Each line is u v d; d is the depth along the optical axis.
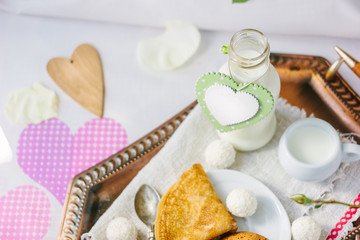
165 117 0.64
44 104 0.64
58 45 0.67
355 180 0.57
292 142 0.55
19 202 0.61
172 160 0.59
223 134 0.57
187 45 0.65
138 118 0.64
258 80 0.49
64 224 0.59
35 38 0.67
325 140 0.55
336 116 0.59
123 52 0.66
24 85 0.65
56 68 0.65
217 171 0.57
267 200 0.56
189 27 0.65
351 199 0.57
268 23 0.63
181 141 0.60
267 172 0.58
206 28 0.65
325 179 0.57
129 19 0.66
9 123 0.64
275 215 0.56
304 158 0.55
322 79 0.61
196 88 0.51
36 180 0.62
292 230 0.54
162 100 0.64
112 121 0.64
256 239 0.53
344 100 0.60
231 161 0.57
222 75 0.49
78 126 0.64
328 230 0.56
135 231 0.56
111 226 0.55
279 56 0.62
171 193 0.55
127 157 0.60
